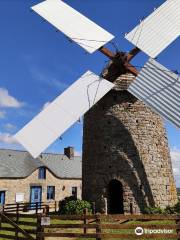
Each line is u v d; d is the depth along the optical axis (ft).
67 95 63.16
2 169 124.57
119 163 69.72
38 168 132.36
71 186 142.31
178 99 57.67
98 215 36.96
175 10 70.49
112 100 73.87
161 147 74.13
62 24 67.77
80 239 45.27
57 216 38.65
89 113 77.15
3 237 42.86
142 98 61.93
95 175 71.56
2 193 120.37
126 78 73.72
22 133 59.00
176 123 55.72
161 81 61.52
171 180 74.33
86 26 69.97
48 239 46.14
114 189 77.97
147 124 73.00
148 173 69.56
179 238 34.55
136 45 68.28
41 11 68.28
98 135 73.56
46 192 132.77
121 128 71.72
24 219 68.74
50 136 58.65
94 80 65.67
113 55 72.38
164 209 65.41
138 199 67.31
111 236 36.01
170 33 67.21
